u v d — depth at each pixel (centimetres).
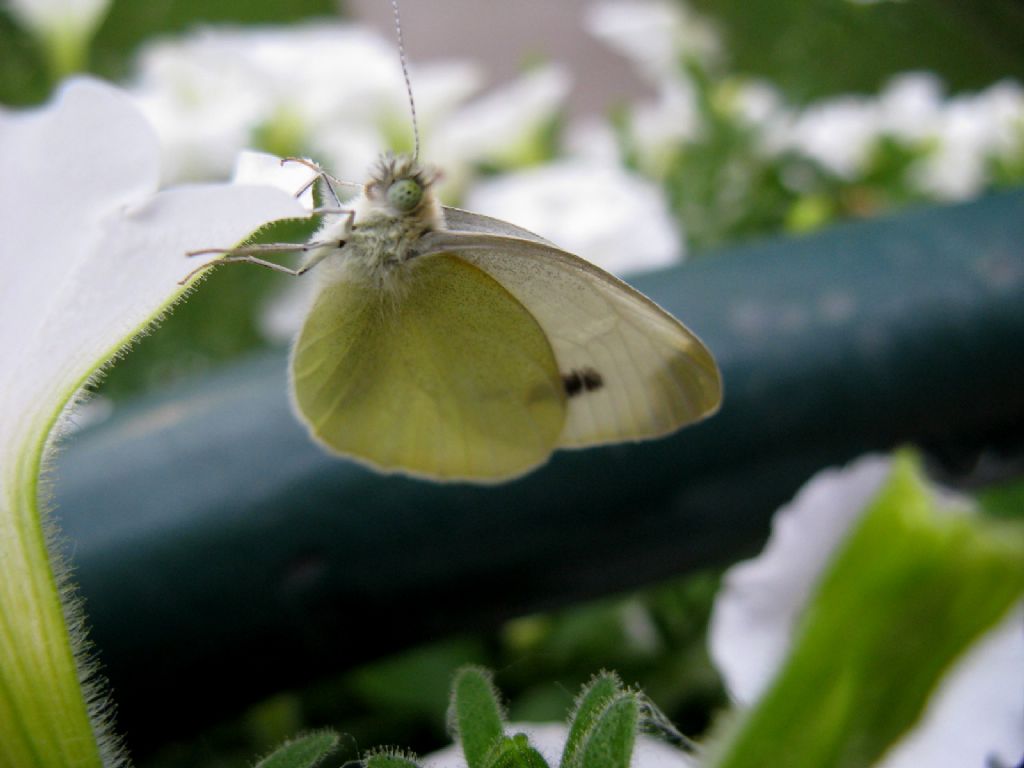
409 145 23
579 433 15
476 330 15
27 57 24
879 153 24
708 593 19
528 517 15
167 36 28
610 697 11
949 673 11
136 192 11
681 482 15
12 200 11
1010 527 11
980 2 24
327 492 15
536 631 19
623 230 21
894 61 28
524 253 14
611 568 16
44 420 11
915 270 16
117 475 15
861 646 11
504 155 24
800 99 25
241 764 18
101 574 14
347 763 11
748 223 23
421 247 15
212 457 15
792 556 13
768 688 11
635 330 14
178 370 22
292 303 22
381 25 44
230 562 15
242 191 11
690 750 12
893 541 11
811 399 16
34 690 11
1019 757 12
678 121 24
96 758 11
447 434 15
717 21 28
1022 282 16
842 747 11
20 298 11
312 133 22
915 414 16
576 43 43
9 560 11
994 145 24
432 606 15
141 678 15
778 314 16
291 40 22
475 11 45
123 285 11
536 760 10
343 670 15
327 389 15
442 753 12
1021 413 16
